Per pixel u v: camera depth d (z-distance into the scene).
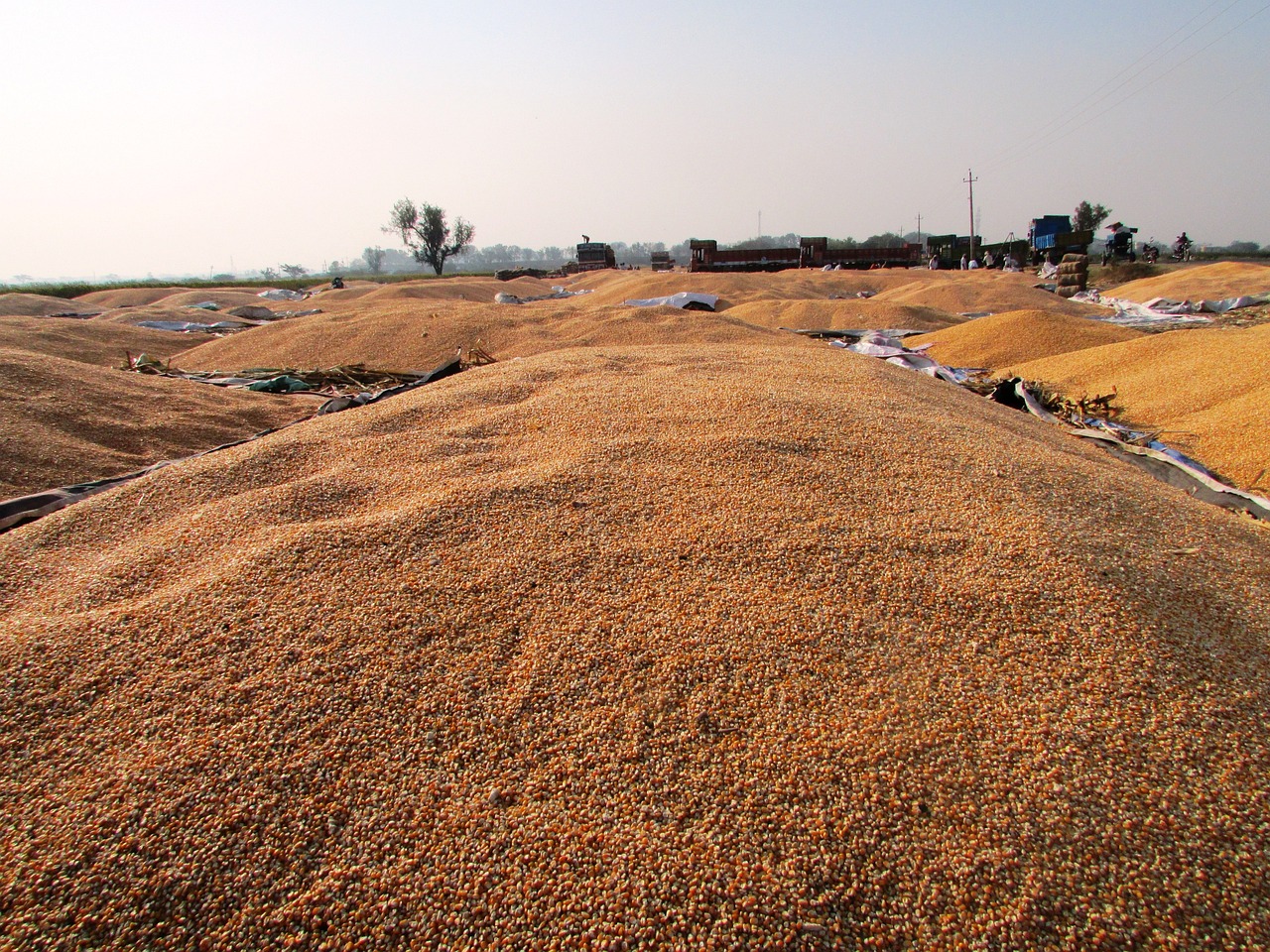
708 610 2.36
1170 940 1.45
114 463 4.96
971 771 1.79
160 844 1.60
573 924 1.46
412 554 2.65
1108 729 1.93
